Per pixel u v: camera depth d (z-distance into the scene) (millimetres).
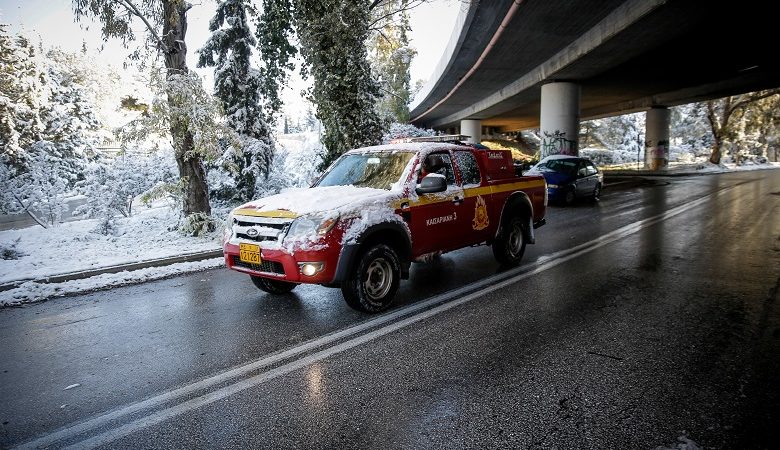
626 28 16656
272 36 13695
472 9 17891
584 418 3029
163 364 3990
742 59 23656
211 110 9195
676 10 14953
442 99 41938
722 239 9445
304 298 5926
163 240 9516
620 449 2693
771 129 59750
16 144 23141
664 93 39281
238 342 4461
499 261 7441
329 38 12688
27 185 11555
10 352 4320
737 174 36031
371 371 3779
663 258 7840
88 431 2988
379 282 5285
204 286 6609
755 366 3762
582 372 3686
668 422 2969
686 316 4969
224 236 5605
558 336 4449
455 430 2914
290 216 4891
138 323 5066
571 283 6367
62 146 27125
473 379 3602
